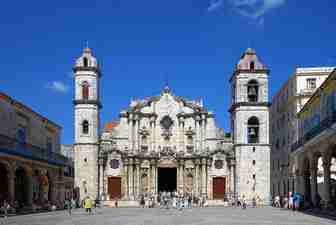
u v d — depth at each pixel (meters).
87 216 48.88
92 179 82.06
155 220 42.00
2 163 49.03
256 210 62.38
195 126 87.81
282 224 35.34
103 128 100.12
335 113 40.91
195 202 82.81
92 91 83.62
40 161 59.38
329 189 45.94
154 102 88.69
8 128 53.72
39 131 65.06
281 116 87.75
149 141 87.88
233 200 82.94
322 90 48.84
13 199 50.78
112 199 84.06
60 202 69.31
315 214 49.44
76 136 82.62
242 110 83.44
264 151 82.50
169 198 80.12
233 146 85.00
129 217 46.94
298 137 64.69
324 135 44.88
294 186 74.38
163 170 89.00
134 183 85.50
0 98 51.41
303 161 57.34
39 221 40.62
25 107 58.59
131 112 87.31
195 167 86.31
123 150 86.00
